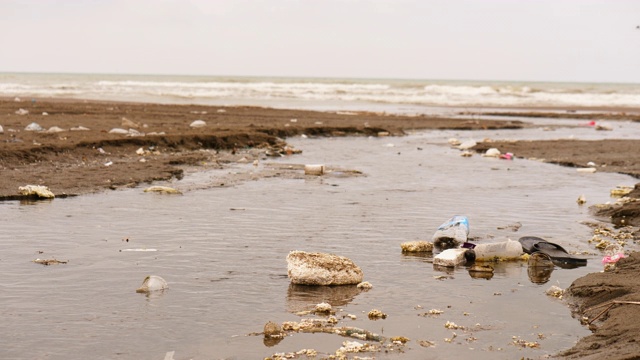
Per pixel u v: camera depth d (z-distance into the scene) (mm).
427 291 4684
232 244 5344
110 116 14156
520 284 4820
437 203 6688
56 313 4320
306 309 4430
